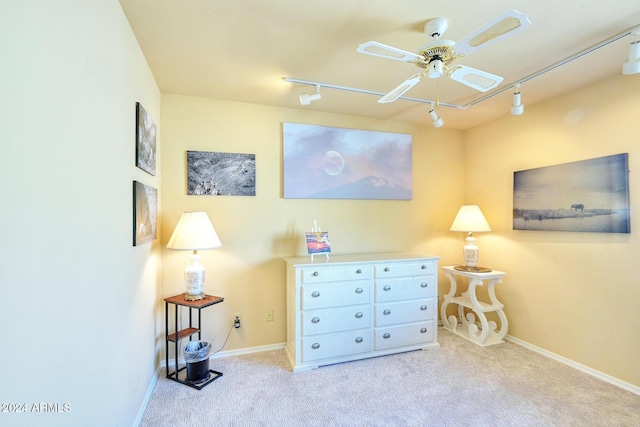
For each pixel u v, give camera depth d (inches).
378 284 108.1
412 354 109.9
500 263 127.3
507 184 124.5
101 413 50.0
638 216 84.3
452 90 101.7
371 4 59.4
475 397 82.9
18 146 29.9
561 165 103.1
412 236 136.9
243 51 77.0
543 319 109.7
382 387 88.0
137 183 69.1
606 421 72.8
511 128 123.0
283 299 116.3
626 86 86.9
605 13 62.0
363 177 127.9
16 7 29.5
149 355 84.6
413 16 63.1
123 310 61.4
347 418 74.4
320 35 70.2
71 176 40.2
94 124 47.3
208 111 107.6
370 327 106.9
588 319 96.0
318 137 121.1
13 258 29.2
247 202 112.2
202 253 106.9
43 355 34.0
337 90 100.8
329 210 123.6
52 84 35.7
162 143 102.7
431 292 115.5
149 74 84.7
